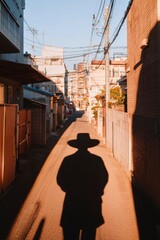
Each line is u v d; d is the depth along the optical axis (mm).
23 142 12977
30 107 17578
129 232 5555
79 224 5914
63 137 22594
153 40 7203
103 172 10398
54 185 8727
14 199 7441
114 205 7047
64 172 10312
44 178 9578
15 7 12094
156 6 6863
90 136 23297
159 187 6281
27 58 24078
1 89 12977
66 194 7855
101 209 6766
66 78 68125
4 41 11148
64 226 5809
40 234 5445
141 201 7359
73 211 6629
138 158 8547
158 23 6750
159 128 6484
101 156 14070
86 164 11719
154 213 6512
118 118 12719
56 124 29562
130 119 9922
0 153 7523
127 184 8992
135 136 9086
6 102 13711
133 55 9938
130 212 6594
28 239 5250
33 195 7770
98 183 8977
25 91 19719
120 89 22859
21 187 8531
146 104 8023
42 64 57031
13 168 9180
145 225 5875
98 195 7816
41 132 17047
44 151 15414
